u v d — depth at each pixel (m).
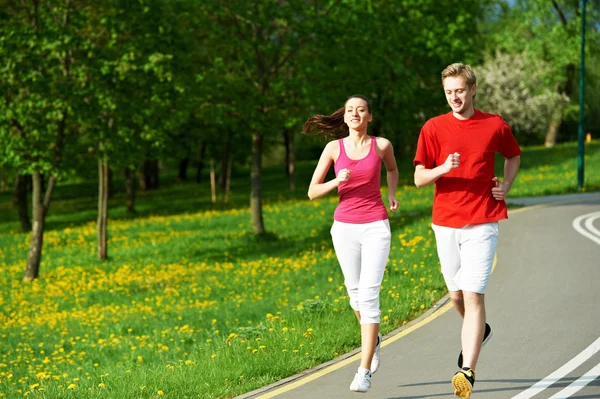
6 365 13.77
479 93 62.59
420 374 7.70
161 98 26.31
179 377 8.09
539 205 27.75
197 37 31.17
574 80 59.59
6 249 34.84
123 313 18.41
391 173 7.08
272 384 7.66
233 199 50.84
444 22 45.31
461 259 6.44
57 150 26.16
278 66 31.09
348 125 6.73
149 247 30.64
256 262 23.75
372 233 6.73
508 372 7.59
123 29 26.17
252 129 30.62
